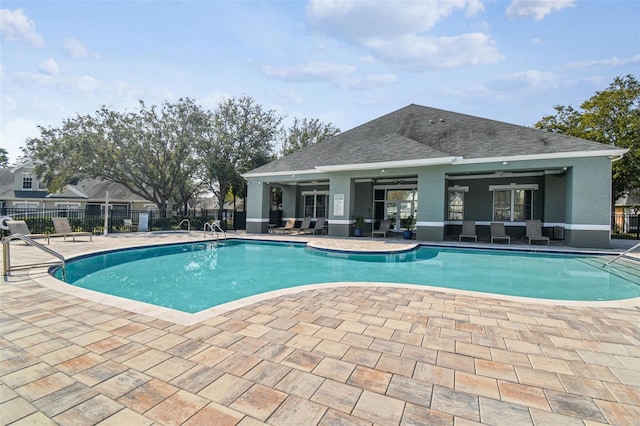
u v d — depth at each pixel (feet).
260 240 47.98
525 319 12.98
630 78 63.93
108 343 10.21
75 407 7.00
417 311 13.92
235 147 81.66
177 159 72.13
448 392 7.76
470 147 45.47
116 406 7.05
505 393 7.75
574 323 12.55
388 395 7.59
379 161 46.29
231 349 9.90
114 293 20.94
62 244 37.83
